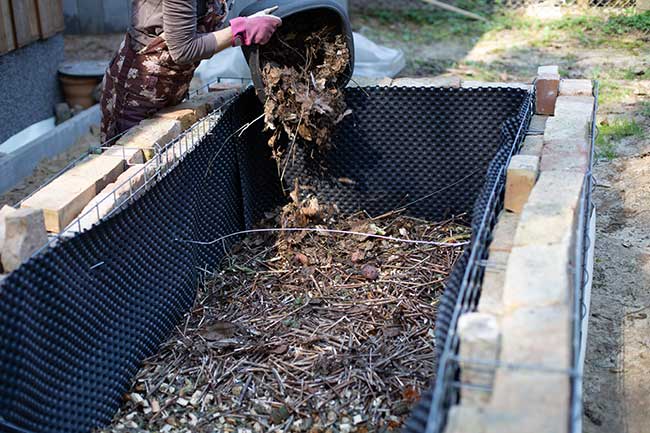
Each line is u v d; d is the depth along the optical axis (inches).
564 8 368.8
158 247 132.1
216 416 117.4
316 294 149.8
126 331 121.9
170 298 136.7
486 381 77.3
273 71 158.2
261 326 138.9
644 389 133.0
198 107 164.4
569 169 117.5
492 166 120.9
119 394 119.2
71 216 118.6
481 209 108.3
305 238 169.8
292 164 179.6
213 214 156.4
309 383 123.6
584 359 132.9
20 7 233.3
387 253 165.3
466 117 171.9
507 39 339.6
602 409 129.4
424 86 171.9
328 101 159.9
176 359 129.3
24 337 95.7
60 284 103.6
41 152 223.9
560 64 298.8
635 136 217.5
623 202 187.6
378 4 397.7
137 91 159.5
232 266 159.2
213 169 154.9
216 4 160.4
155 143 142.8
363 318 140.9
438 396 73.1
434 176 177.6
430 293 149.7
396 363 127.5
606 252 170.1
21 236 103.4
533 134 140.3
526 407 70.4
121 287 120.5
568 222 97.7
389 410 117.3
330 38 164.1
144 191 128.6
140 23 155.3
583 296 110.7
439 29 360.8
